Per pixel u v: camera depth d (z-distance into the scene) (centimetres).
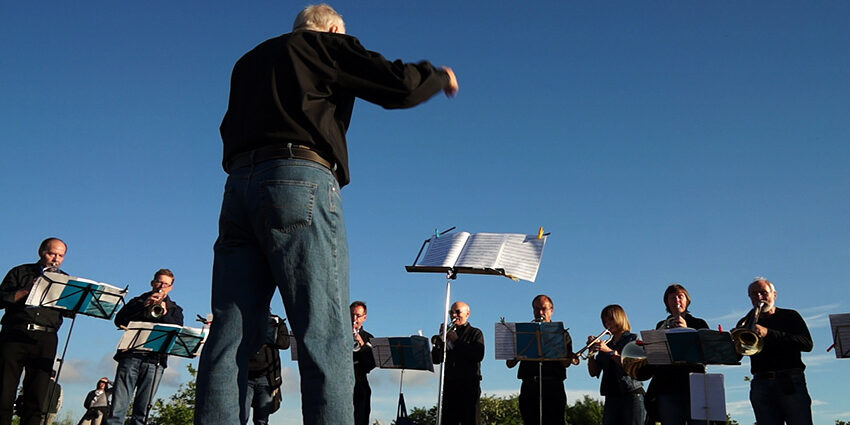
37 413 680
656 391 677
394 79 214
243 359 205
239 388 202
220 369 198
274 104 209
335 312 202
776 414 615
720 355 629
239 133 215
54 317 703
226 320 204
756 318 635
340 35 218
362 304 938
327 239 204
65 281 696
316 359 193
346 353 200
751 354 609
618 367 739
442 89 232
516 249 726
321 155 211
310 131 208
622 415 729
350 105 230
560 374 830
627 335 749
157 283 846
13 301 680
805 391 604
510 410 3566
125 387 770
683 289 728
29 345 680
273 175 203
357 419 882
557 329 783
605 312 786
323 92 215
